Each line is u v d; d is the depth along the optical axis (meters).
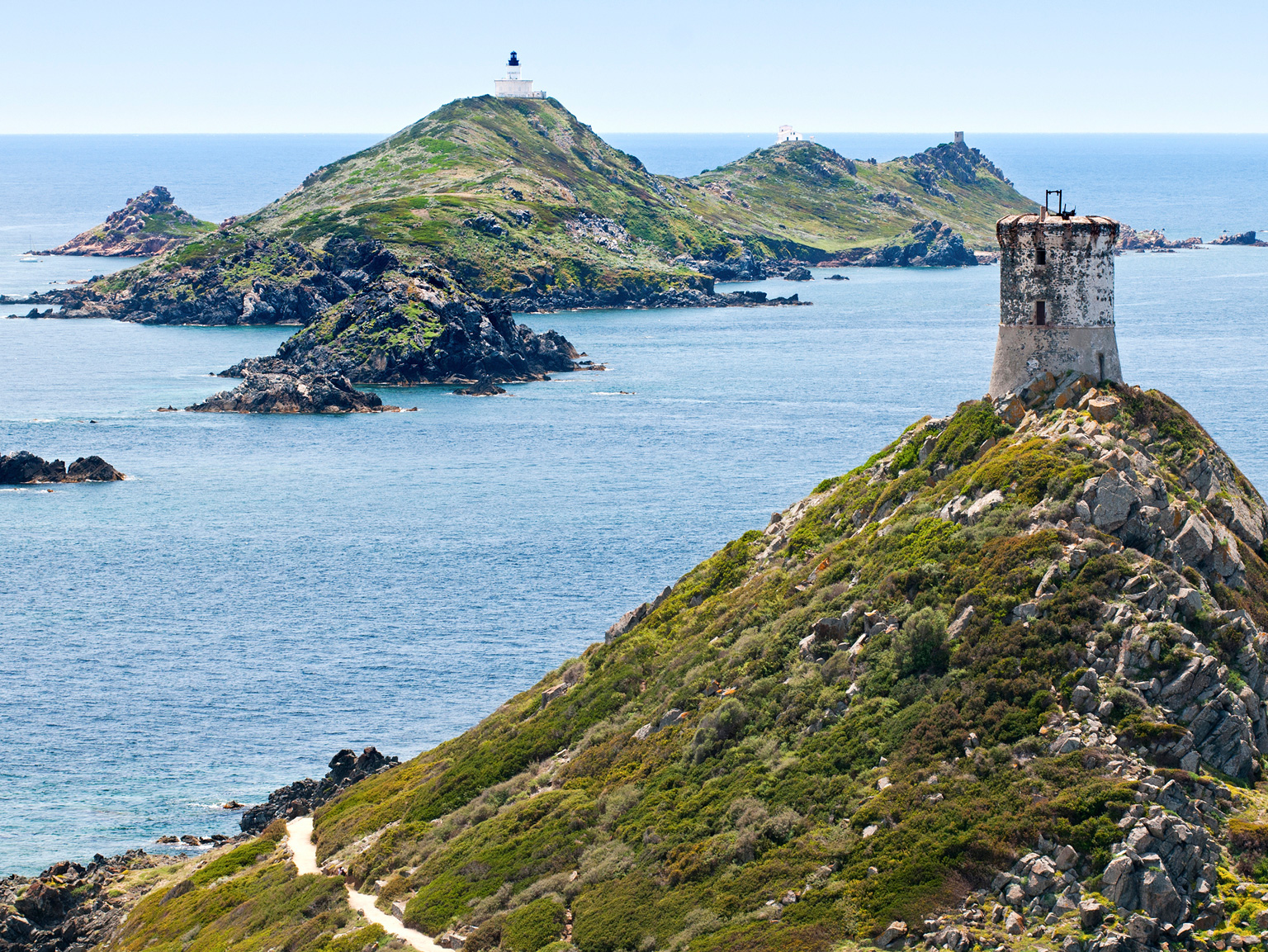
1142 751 54.78
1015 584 64.75
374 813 91.88
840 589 76.75
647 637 94.25
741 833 61.47
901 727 61.75
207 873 93.25
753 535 100.00
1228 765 54.88
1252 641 60.12
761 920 54.88
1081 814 52.44
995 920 50.38
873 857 55.31
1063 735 56.34
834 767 62.47
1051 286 78.25
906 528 76.12
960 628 64.50
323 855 88.56
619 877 64.62
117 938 88.19
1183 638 58.12
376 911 74.62
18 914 92.94
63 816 113.06
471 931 66.25
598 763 79.12
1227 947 47.41
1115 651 58.97
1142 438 73.75
